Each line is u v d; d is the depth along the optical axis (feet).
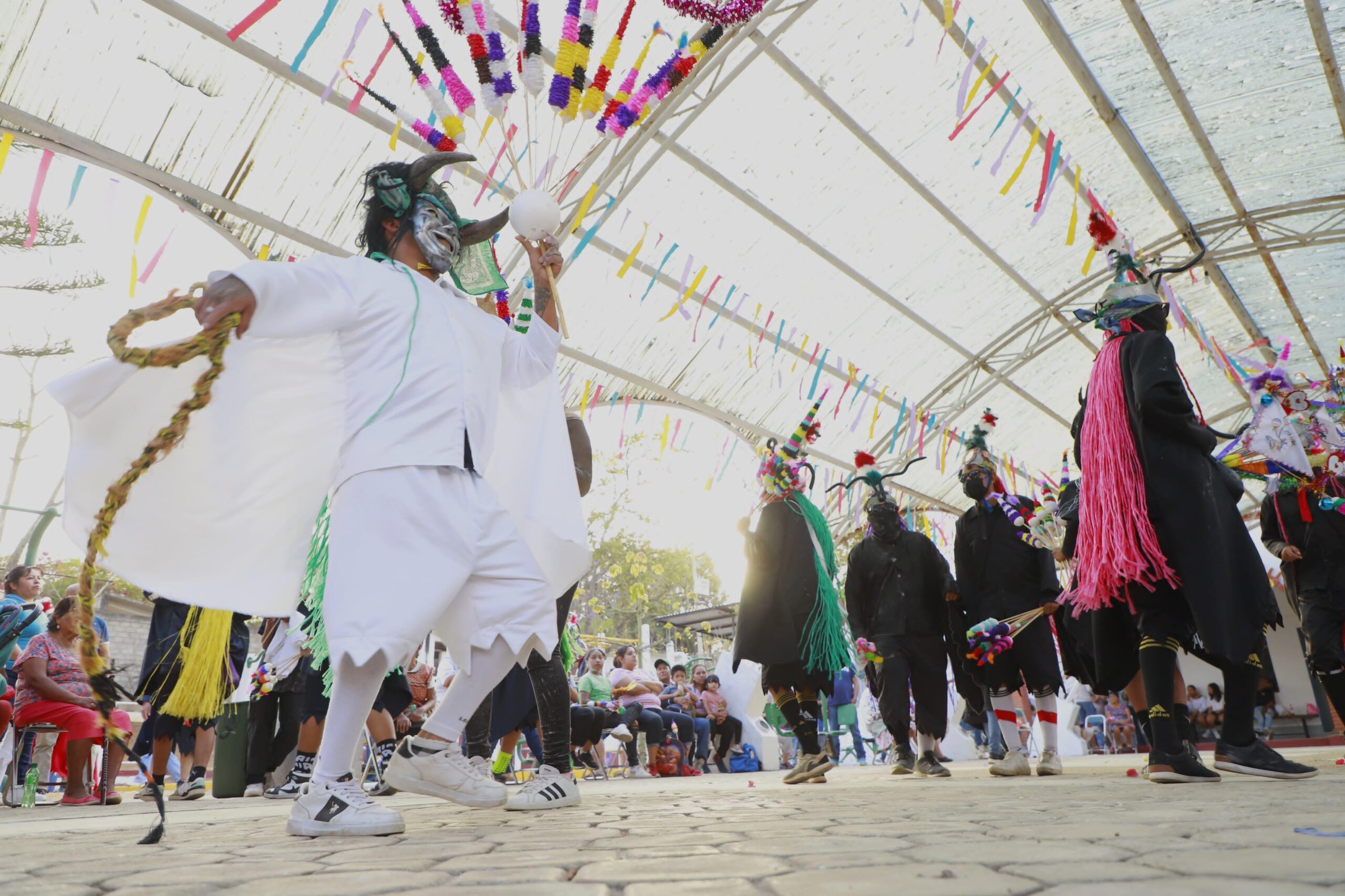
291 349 6.56
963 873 3.16
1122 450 8.95
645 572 72.08
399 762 7.75
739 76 27.78
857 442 44.80
